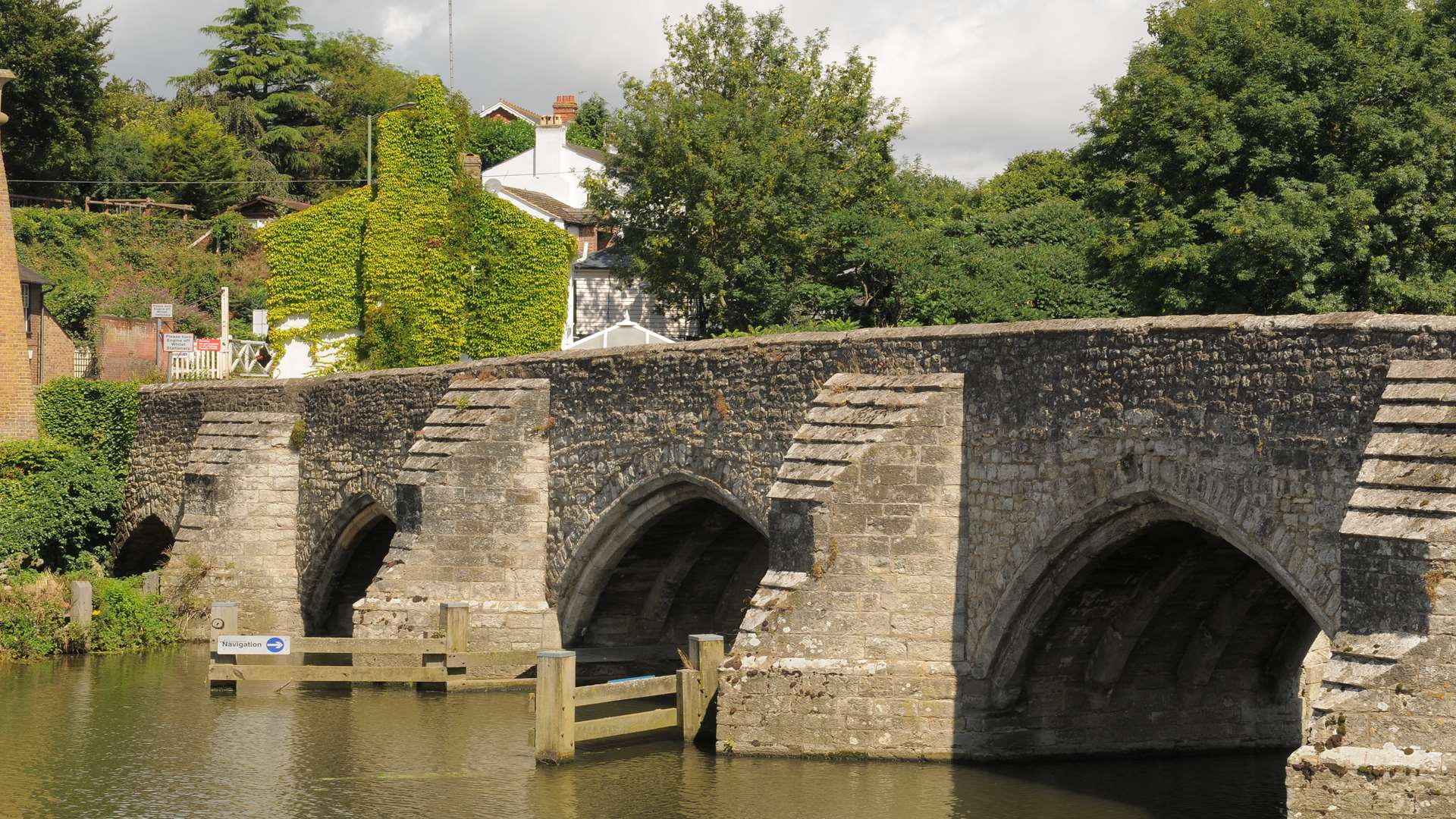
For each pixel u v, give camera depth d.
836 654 21.78
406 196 53.56
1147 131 32.06
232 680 28.53
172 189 75.94
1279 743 23.34
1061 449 20.23
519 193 61.69
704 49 53.84
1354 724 15.12
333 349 55.44
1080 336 19.97
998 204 61.12
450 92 57.69
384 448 33.44
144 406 42.97
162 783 21.66
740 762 21.81
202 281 66.62
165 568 36.50
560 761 22.23
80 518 41.00
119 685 29.59
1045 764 21.75
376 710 26.91
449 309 53.44
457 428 29.81
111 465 44.03
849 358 23.20
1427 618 14.98
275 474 37.03
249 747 23.97
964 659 21.58
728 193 46.00
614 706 27.38
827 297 44.44
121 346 57.34
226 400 39.44
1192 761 22.34
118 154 74.62
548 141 68.25
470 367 31.12
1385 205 29.70
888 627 21.67
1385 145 29.45
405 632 28.94
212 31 93.62
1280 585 21.67
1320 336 17.09
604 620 30.20
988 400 21.31
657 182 47.41
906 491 21.72
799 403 24.02
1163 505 19.28
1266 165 30.14
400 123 53.59
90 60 70.69
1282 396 17.47
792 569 22.27
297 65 93.19
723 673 22.22
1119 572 20.94
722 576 31.03
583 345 50.34
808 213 46.41
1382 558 15.39
